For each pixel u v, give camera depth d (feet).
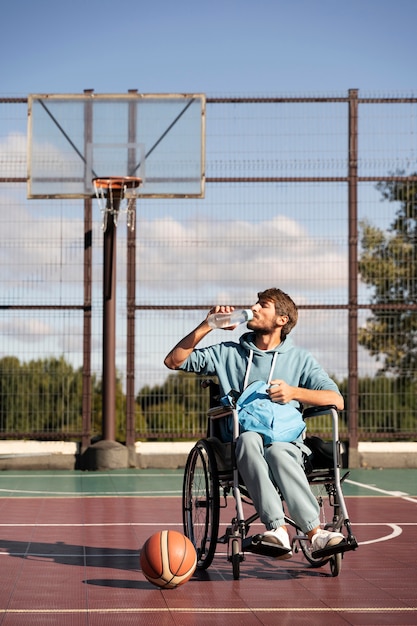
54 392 44.34
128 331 44.57
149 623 13.44
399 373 44.80
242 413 16.89
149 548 15.92
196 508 18.80
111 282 44.01
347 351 44.73
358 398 44.91
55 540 22.03
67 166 44.32
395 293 44.88
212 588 16.08
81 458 44.55
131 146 44.52
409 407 44.73
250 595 15.48
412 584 16.51
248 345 17.94
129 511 28.55
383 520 26.53
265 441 16.76
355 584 16.49
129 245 44.47
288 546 15.96
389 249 44.96
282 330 18.10
